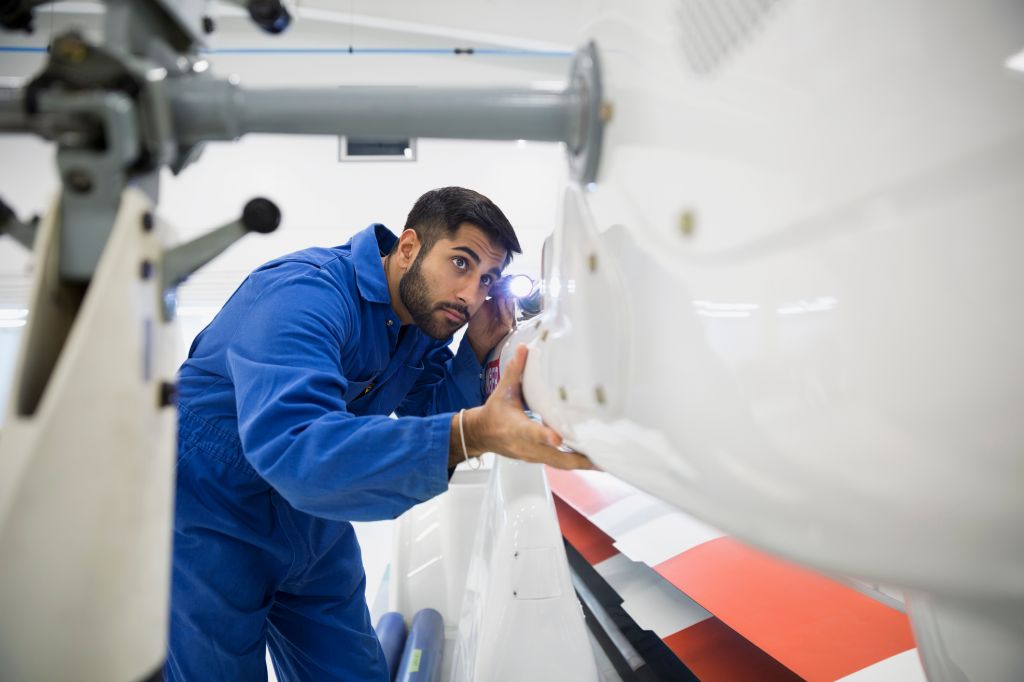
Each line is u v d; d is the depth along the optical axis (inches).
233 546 42.8
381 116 17.6
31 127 15.7
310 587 52.0
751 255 11.5
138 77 15.7
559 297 21.1
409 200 178.9
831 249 10.4
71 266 16.3
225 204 175.0
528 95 17.8
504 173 179.3
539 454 25.3
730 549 42.3
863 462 10.3
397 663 68.5
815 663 29.6
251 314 35.4
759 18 11.8
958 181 9.9
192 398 42.7
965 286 9.8
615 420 16.2
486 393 50.6
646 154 14.7
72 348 14.5
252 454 28.4
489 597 38.1
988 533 10.1
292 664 54.2
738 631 34.0
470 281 43.7
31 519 14.3
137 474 15.9
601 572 55.9
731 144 12.1
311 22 163.3
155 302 16.8
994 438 9.8
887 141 10.2
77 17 147.2
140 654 16.0
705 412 12.3
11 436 14.7
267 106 17.2
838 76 10.6
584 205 18.4
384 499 27.8
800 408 10.8
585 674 35.9
